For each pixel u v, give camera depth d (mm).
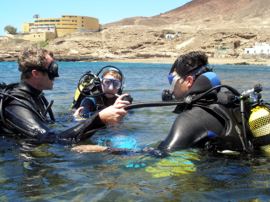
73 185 2953
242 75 28062
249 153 3424
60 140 4109
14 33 194875
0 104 4371
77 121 5875
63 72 29016
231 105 3576
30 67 4508
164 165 3322
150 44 146625
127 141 4539
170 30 154375
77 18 183000
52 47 154125
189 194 2730
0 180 3090
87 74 6992
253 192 2758
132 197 2693
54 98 9648
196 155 3359
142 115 6812
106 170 3285
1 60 93438
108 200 2656
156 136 4945
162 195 2717
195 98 3500
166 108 7711
